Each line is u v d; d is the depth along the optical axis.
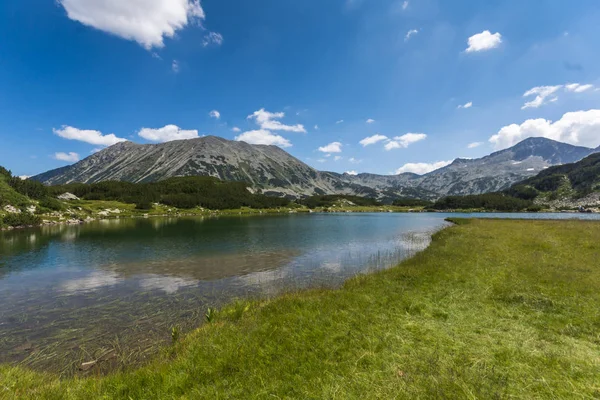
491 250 25.48
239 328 11.09
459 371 7.10
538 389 6.36
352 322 10.74
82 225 81.38
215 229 69.12
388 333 9.58
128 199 174.25
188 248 39.06
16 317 15.00
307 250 37.06
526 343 8.62
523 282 15.12
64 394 7.28
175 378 7.59
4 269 26.75
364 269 25.72
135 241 46.59
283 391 6.71
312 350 8.69
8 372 8.75
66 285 21.22
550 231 37.84
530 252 23.42
